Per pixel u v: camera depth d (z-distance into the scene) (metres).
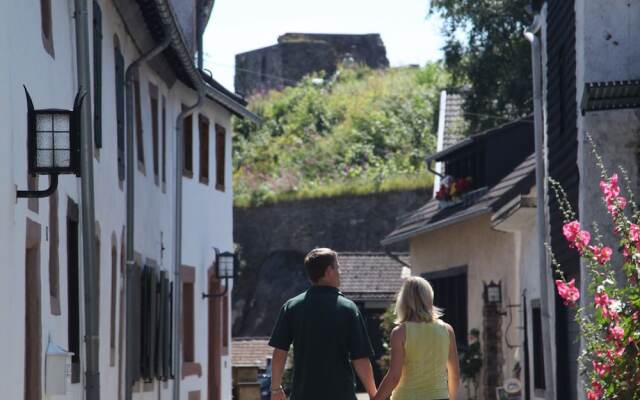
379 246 141.00
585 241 27.83
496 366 66.75
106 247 39.66
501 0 101.94
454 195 78.44
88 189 29.86
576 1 38.78
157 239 52.72
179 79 57.16
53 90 29.36
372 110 160.50
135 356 46.22
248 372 68.25
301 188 145.12
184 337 61.03
